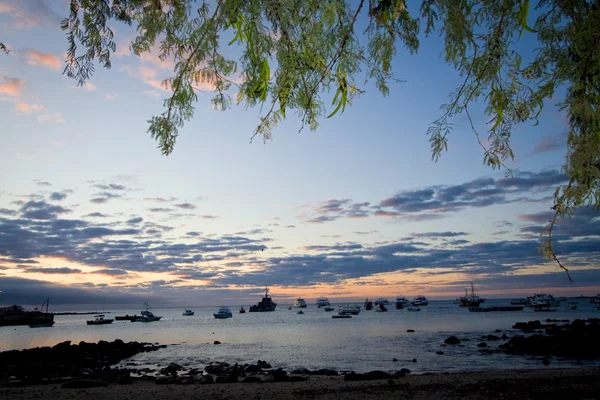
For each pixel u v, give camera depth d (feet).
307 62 9.68
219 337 183.11
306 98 10.11
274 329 235.20
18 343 165.27
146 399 39.19
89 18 10.09
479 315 357.41
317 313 556.10
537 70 8.47
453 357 93.81
